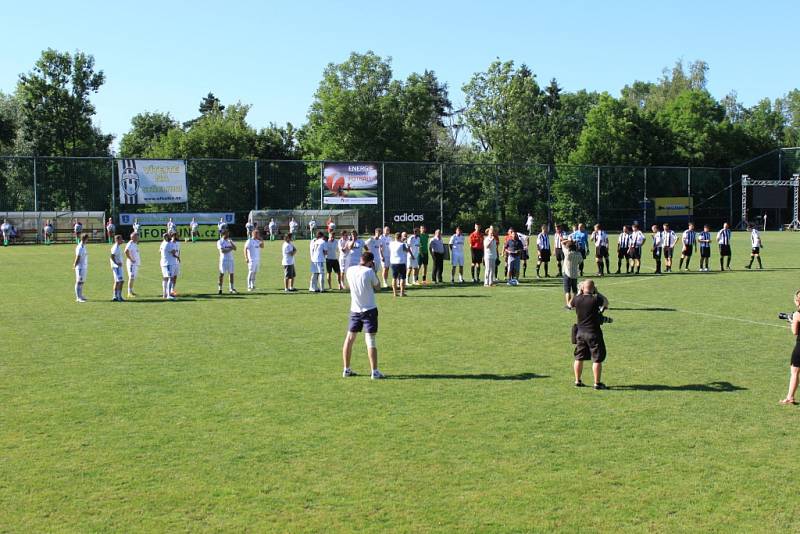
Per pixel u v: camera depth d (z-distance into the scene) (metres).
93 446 8.86
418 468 8.16
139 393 11.21
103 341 15.45
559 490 7.59
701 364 13.30
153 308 20.48
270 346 14.92
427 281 28.47
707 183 72.44
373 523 6.86
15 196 54.66
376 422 9.78
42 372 12.58
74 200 55.97
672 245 32.62
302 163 61.91
